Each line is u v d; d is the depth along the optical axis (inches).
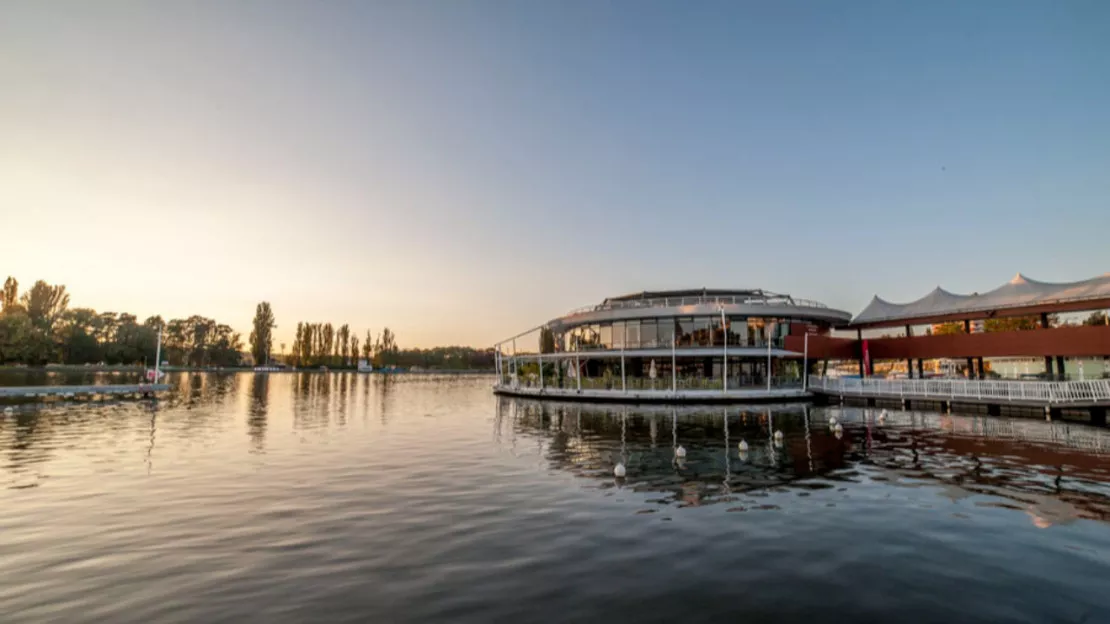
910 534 446.0
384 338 7066.9
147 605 319.0
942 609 318.7
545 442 939.3
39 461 757.9
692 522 476.7
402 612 309.7
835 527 463.8
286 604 319.6
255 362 5438.0
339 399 2054.6
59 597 329.4
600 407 1611.7
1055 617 309.4
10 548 411.8
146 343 4675.2
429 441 958.4
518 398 2058.3
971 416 1295.5
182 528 458.6
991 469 697.0
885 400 1598.2
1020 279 1765.5
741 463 740.7
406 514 500.1
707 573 367.2
